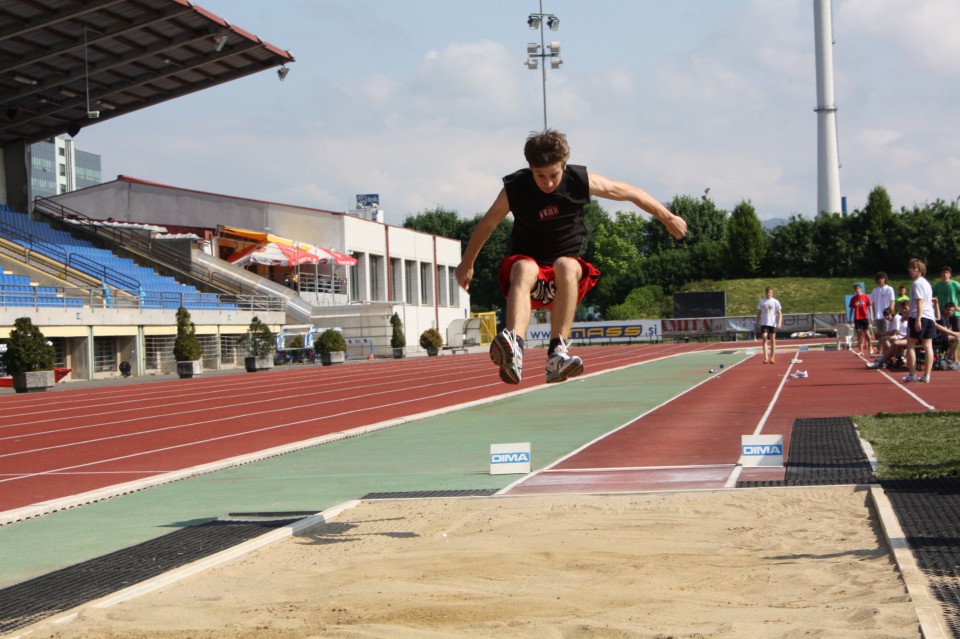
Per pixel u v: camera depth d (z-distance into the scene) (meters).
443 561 5.07
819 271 74.44
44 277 37.12
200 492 8.34
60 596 4.73
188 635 3.89
